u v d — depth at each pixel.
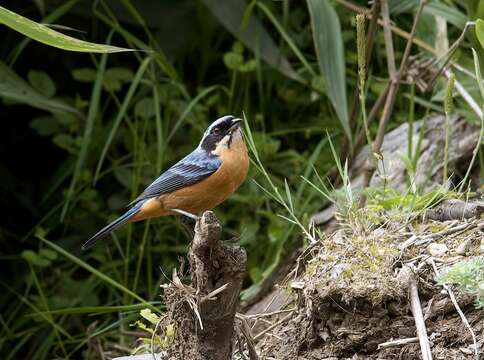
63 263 13.23
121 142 13.87
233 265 6.58
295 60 13.88
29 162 14.70
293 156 13.04
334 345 7.27
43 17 13.05
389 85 10.47
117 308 8.91
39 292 11.67
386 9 10.48
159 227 12.84
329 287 7.21
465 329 6.88
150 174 12.95
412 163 9.77
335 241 7.86
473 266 6.81
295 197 12.11
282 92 13.62
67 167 13.47
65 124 13.08
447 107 8.76
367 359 7.11
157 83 12.98
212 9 12.75
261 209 12.95
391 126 12.59
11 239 14.08
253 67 12.80
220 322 6.73
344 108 10.66
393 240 7.83
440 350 6.84
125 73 12.66
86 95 14.53
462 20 10.67
